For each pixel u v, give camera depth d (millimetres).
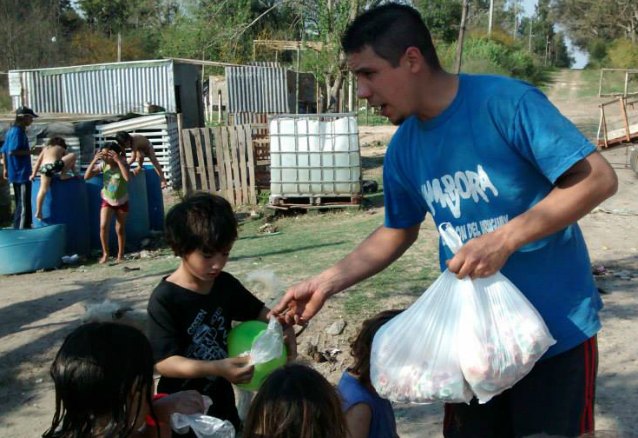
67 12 55562
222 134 13844
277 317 2896
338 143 12562
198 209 2752
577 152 2230
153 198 12312
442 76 2449
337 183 12664
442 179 2527
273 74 22312
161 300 2834
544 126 2270
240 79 22109
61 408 2268
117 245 11172
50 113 21438
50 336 6504
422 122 2529
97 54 47031
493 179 2414
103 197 10352
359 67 2414
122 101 21828
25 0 43969
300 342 5809
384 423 2771
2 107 33969
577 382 2477
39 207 10516
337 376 5305
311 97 26375
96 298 7578
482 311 2275
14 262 9812
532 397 2516
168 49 27594
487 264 2240
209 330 2904
